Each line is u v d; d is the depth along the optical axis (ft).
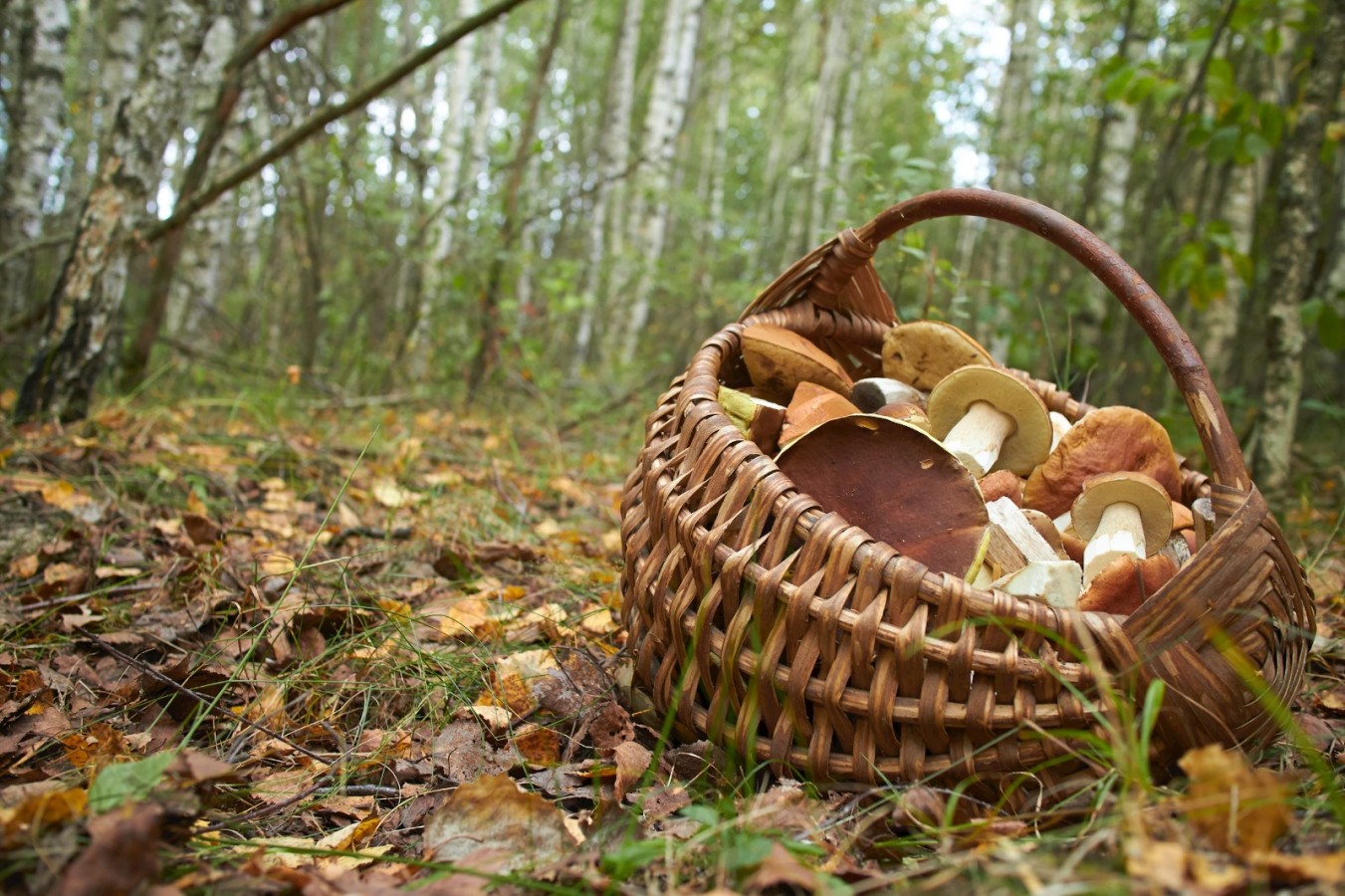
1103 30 32.42
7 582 7.02
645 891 3.41
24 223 18.80
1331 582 7.77
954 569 4.30
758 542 4.11
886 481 4.46
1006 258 28.37
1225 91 11.30
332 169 18.76
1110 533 5.14
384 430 13.99
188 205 11.66
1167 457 5.46
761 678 4.01
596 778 4.02
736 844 3.45
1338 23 10.64
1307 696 5.65
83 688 5.55
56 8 19.15
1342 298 11.86
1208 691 3.77
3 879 3.14
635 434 16.84
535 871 3.56
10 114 18.84
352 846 4.02
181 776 3.51
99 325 11.05
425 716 5.41
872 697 3.81
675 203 28.63
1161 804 3.43
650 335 32.78
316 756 4.75
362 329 22.57
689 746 4.45
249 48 12.04
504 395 19.39
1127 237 21.49
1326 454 16.26
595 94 55.01
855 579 3.91
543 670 5.86
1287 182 10.86
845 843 3.62
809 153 46.11
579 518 10.60
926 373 6.22
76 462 9.66
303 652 6.10
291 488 10.38
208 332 24.75
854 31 45.16
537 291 29.04
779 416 5.36
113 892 3.00
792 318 6.13
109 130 11.18
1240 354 18.13
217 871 3.39
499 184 30.35
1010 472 5.59
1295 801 3.63
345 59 53.93
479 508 9.80
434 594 7.56
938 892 3.19
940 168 11.70
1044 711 3.72
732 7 46.75
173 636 6.23
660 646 4.64
